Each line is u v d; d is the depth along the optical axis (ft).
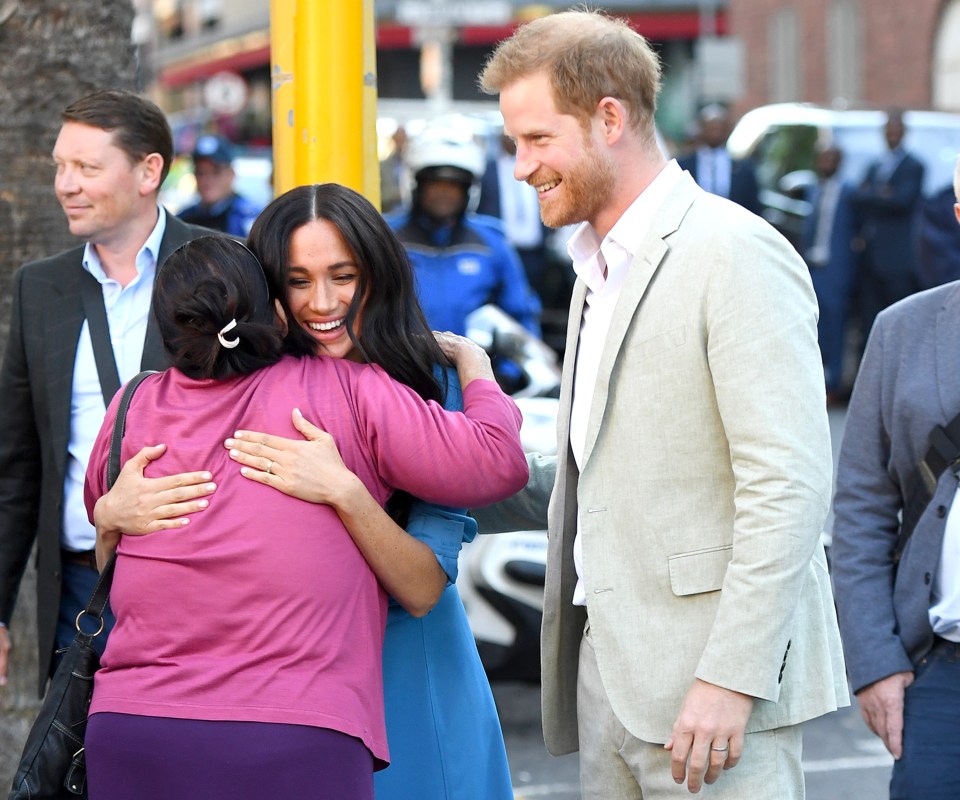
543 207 36.37
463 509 36.73
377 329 35.40
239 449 32.68
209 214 114.73
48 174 57.88
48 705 35.81
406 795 36.40
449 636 37.78
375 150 45.57
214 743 30.86
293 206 35.17
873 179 166.40
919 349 40.86
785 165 178.40
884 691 40.29
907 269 164.96
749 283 33.81
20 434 47.06
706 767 33.47
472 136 88.99
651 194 35.94
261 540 31.89
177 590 31.83
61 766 35.42
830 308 166.91
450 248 87.45
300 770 30.86
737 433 33.50
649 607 35.27
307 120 44.39
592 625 35.91
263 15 415.23
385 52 397.39
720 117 173.37
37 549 46.14
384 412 33.65
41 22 57.31
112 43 59.11
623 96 35.35
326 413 33.50
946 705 39.60
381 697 33.04
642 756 35.76
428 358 36.14
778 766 35.09
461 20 264.11
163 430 33.40
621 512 35.60
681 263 34.76
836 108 184.65
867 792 66.13
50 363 45.65
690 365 34.47
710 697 33.12
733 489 34.78
